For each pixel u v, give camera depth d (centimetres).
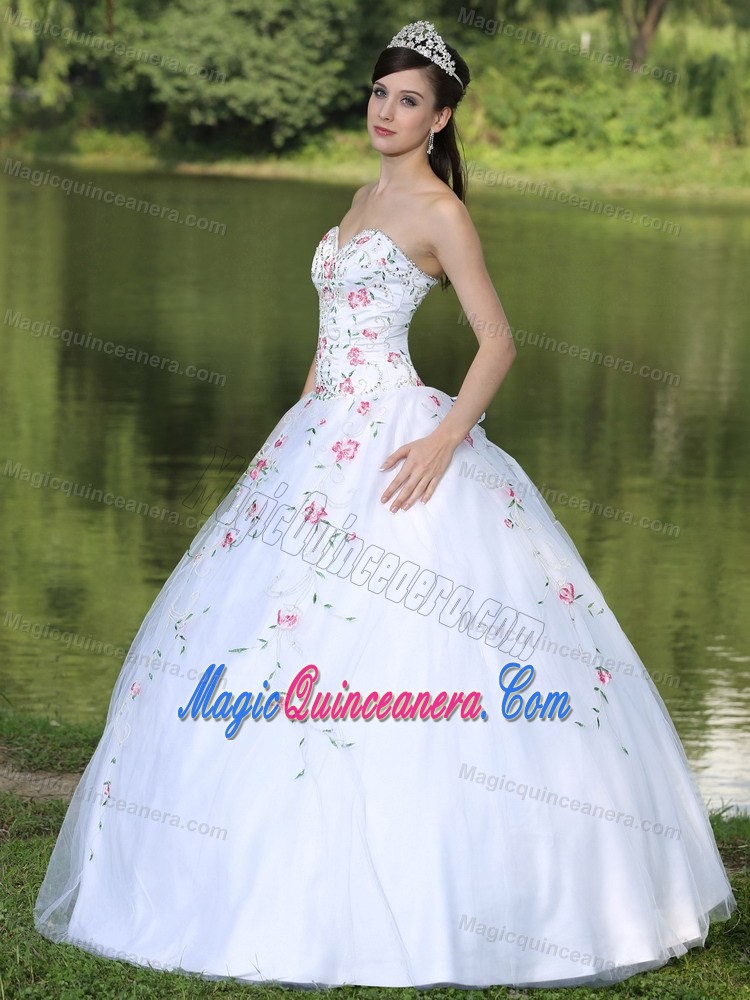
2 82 3384
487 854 328
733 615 791
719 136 3416
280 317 1777
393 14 3531
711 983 345
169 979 328
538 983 330
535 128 3447
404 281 376
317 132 3659
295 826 330
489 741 337
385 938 324
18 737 554
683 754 386
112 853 357
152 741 356
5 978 337
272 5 3500
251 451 1149
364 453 371
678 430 1273
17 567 852
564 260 2297
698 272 2200
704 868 373
